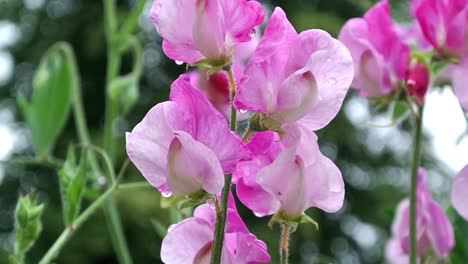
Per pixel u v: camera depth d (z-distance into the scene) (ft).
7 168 9.78
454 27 1.65
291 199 1.32
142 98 9.21
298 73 1.30
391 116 1.85
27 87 10.68
